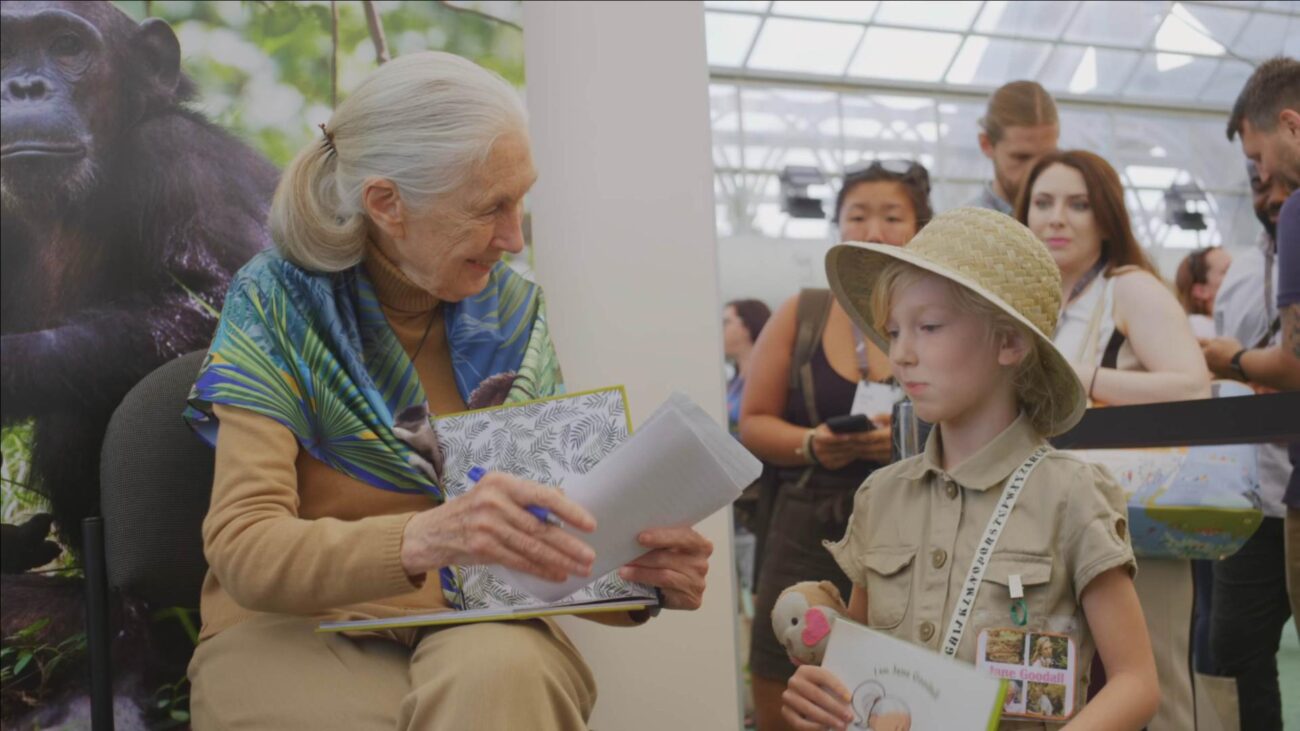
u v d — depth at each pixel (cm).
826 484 238
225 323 141
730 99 248
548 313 228
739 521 239
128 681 187
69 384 187
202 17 200
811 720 132
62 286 188
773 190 247
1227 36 233
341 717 124
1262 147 227
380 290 151
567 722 124
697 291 239
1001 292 137
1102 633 130
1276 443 197
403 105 141
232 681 131
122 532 153
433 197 140
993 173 250
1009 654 129
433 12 217
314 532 124
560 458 138
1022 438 140
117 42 194
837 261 159
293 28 207
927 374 139
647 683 225
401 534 121
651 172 239
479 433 142
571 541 114
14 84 188
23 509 184
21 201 187
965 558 136
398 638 136
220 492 132
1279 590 201
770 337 242
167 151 196
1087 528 130
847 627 132
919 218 249
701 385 238
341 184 144
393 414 145
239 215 200
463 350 156
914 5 254
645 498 117
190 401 134
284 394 137
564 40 236
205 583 145
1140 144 240
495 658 117
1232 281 229
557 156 233
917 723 123
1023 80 250
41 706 182
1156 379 233
